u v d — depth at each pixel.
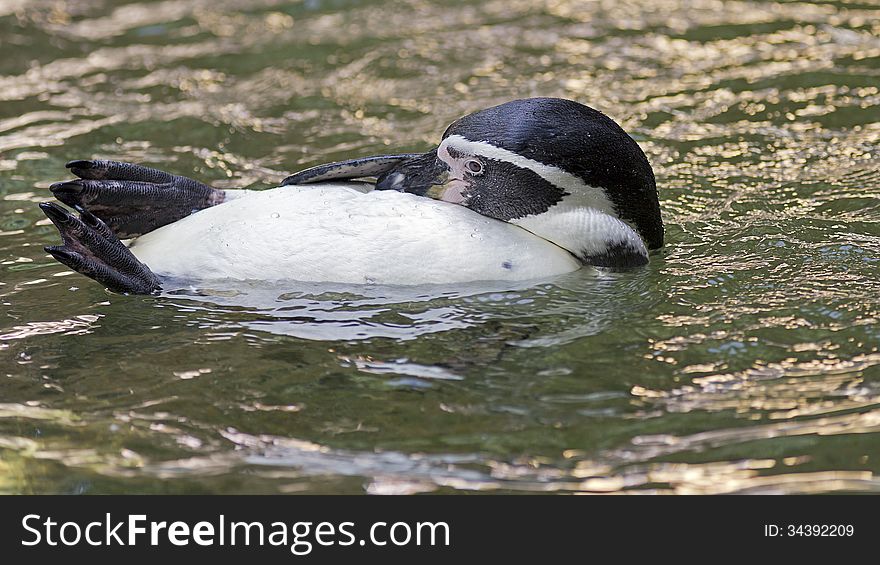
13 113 18.94
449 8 24.44
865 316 10.94
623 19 23.09
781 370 10.11
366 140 17.23
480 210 11.87
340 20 23.89
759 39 21.31
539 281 11.64
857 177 14.90
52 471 9.13
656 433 9.28
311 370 10.43
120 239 12.44
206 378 10.36
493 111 11.80
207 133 17.83
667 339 10.72
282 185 12.38
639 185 11.91
